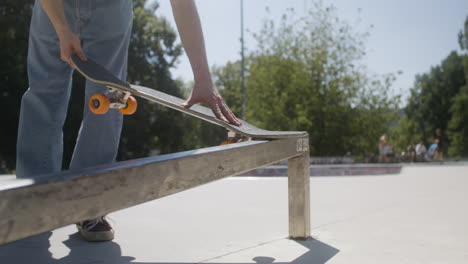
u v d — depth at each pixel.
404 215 2.22
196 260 1.33
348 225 1.93
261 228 1.89
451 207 2.51
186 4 1.40
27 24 15.48
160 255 1.39
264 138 1.32
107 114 1.71
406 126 39.22
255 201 2.84
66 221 0.60
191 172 0.87
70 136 15.95
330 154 15.73
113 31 1.68
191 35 1.40
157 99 1.14
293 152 1.45
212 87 1.40
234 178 4.76
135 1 21.23
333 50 15.60
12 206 0.53
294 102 15.70
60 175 0.62
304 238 1.62
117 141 1.79
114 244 1.57
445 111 39.09
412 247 1.48
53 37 1.56
